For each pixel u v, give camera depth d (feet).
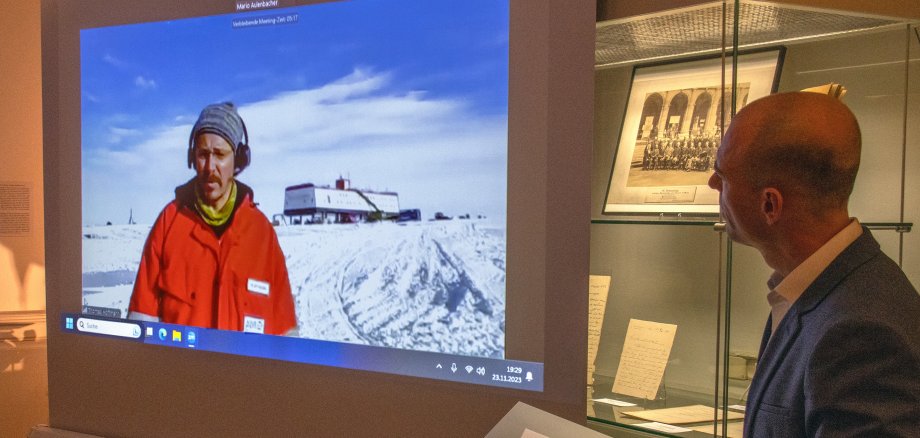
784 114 3.46
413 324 5.40
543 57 4.87
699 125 4.59
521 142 4.98
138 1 6.40
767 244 3.66
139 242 6.49
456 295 5.24
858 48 4.63
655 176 4.73
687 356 4.87
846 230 3.48
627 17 4.55
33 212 9.37
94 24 6.60
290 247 5.83
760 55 4.54
